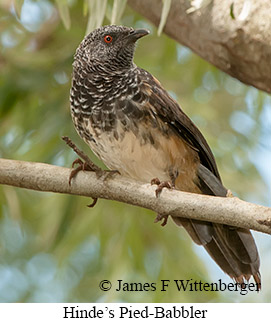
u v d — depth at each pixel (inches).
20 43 467.2
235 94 511.2
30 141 452.4
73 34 452.1
